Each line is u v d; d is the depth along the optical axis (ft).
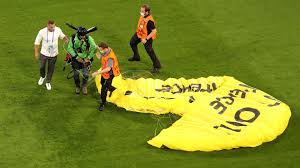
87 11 186.80
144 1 193.67
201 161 127.34
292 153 130.41
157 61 156.87
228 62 163.84
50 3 190.29
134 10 188.44
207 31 178.09
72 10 186.91
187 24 181.47
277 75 158.40
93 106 144.15
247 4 193.67
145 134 135.03
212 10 189.26
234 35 176.35
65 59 152.97
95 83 153.07
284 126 136.26
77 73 145.38
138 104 142.51
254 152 130.31
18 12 184.34
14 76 153.99
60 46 168.55
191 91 147.54
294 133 136.46
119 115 141.18
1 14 182.80
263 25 182.19
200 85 149.59
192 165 126.00
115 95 145.59
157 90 147.33
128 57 165.68
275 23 183.42
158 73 158.30
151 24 151.94
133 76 156.87
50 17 182.39
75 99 146.51
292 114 143.02
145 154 128.77
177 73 158.61
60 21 180.45
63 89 150.30
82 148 130.00
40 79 150.30
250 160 128.06
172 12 187.52
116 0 193.77
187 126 134.31
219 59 165.17
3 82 151.23
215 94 145.28
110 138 133.49
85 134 134.41
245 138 130.82
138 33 155.53
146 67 161.68
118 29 178.19
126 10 188.24
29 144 130.72
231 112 137.59
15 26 176.76
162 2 193.06
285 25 182.50
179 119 137.49
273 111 137.49
